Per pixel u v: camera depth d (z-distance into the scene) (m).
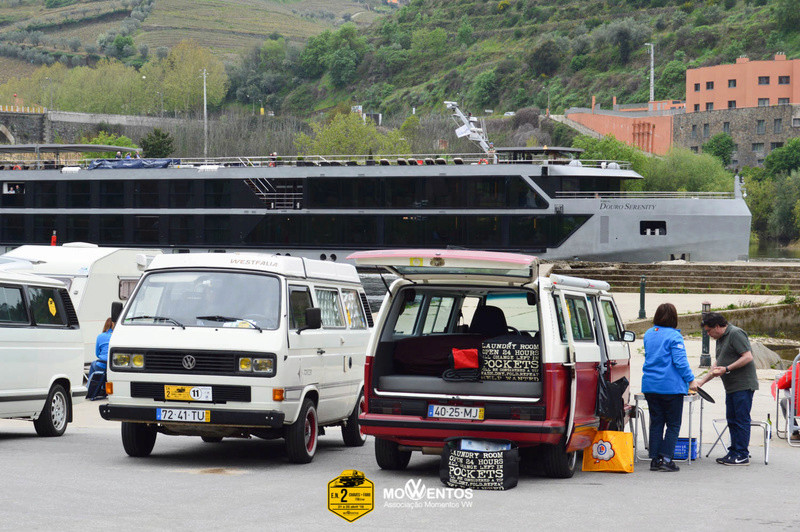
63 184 61.34
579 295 12.15
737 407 12.73
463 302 12.49
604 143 117.69
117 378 12.36
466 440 10.89
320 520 8.70
